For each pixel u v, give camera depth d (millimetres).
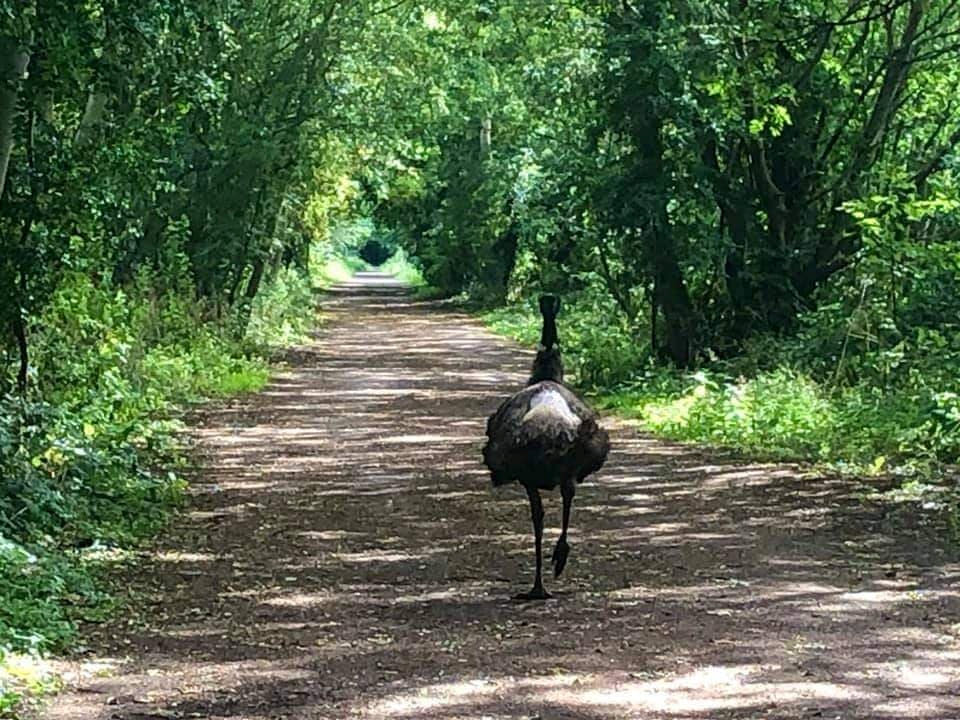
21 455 12867
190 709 7648
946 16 24438
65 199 14375
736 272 25844
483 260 58281
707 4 23703
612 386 26297
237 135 31281
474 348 40125
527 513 14250
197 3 16562
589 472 10742
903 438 17375
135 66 15516
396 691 7980
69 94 14195
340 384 29156
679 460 17875
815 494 15109
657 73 24062
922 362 20391
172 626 9602
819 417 19250
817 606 10164
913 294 22359
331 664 8586
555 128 31234
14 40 13102
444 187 63188
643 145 25344
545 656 8750
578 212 27047
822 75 25094
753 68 23578
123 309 23250
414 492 15562
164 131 16281
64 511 12562
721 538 12852
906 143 27422
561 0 28922
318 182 41594
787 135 25438
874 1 22188
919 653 8812
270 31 32031
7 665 8258
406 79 36656
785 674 8312
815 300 25859
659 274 26031
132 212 21562
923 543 12555
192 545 12508
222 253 33000
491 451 10469
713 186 25547
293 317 44344
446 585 10984
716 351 26078
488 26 34250
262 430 21156
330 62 33594
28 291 14180
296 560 11914
